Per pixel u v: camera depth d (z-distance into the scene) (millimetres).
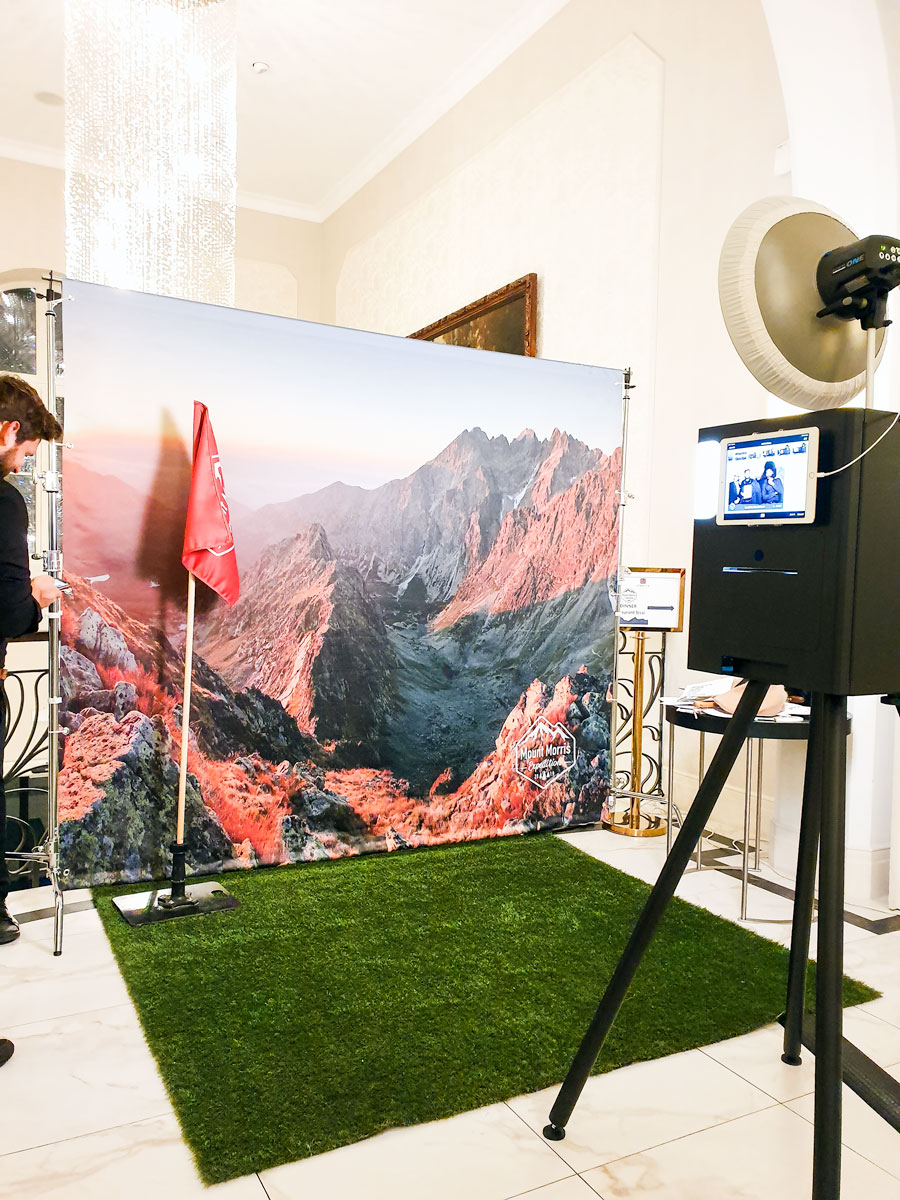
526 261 5105
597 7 4512
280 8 4992
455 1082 1846
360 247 7324
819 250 1546
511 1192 1538
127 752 2979
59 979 2318
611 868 3248
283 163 7105
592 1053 1642
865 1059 1749
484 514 3562
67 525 2869
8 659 5320
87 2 5215
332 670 3301
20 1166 1577
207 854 3113
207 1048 1960
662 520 4109
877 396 2877
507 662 3623
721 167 3758
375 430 3352
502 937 2596
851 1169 1646
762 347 1518
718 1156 1653
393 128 6422
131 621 2967
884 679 1399
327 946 2516
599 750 3809
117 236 6031
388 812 3416
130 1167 1580
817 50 2963
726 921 2760
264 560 3170
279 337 3178
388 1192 1529
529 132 5059
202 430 2809
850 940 2674
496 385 3566
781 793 3258
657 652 3963
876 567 1376
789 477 1410
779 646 1456
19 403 2270
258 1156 1597
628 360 4309
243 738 3150
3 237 7000
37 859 2645
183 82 5711
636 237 4246
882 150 2920
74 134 5859
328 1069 1883
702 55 3857
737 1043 2062
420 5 4938
